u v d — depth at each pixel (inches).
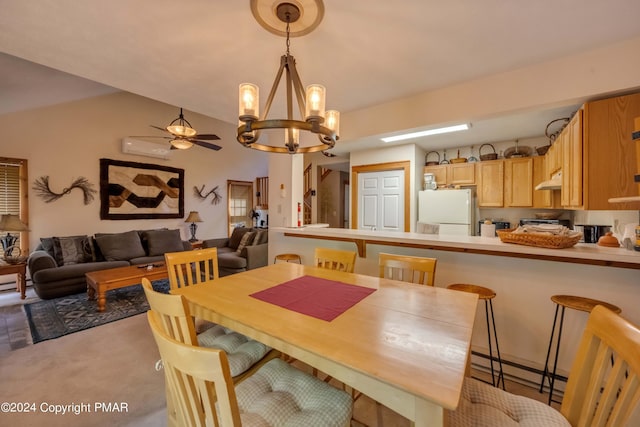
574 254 67.1
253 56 73.7
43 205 170.4
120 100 202.8
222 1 53.2
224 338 64.3
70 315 121.8
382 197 189.8
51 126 173.0
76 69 80.8
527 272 77.4
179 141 148.3
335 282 70.9
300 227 136.3
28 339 100.1
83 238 170.7
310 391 45.8
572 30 62.5
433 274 70.8
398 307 54.2
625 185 69.7
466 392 45.2
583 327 70.6
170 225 234.1
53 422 62.1
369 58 74.9
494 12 56.4
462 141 171.8
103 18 58.3
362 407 68.2
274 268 86.0
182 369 28.5
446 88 93.4
